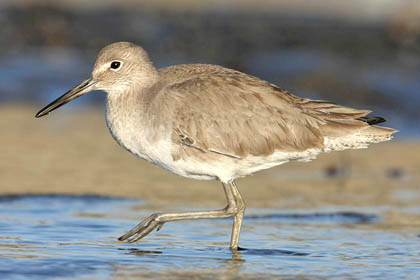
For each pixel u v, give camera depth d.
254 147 11.82
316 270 10.30
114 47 12.18
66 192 15.13
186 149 11.73
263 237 12.30
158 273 9.91
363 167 18.77
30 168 17.06
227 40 30.52
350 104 25.08
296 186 16.59
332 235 12.45
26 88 25.55
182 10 35.06
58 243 11.36
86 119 23.33
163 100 11.77
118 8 34.62
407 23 30.80
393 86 25.98
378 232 12.70
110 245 11.40
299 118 11.89
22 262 10.13
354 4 36.41
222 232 12.68
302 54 28.78
